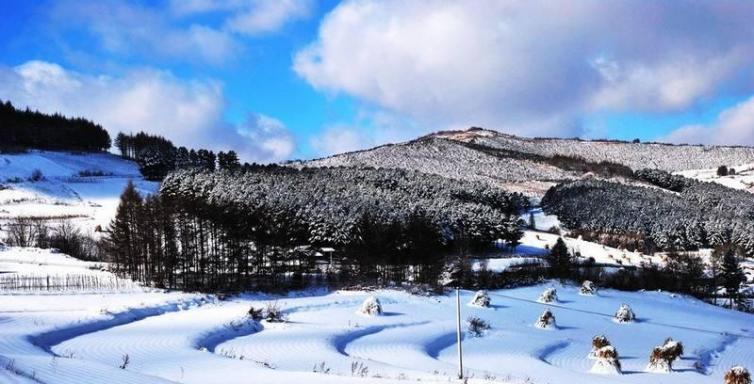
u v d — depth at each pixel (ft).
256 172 471.62
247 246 269.85
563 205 534.37
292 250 305.12
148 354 134.51
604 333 236.02
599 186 597.11
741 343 236.84
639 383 156.97
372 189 439.22
